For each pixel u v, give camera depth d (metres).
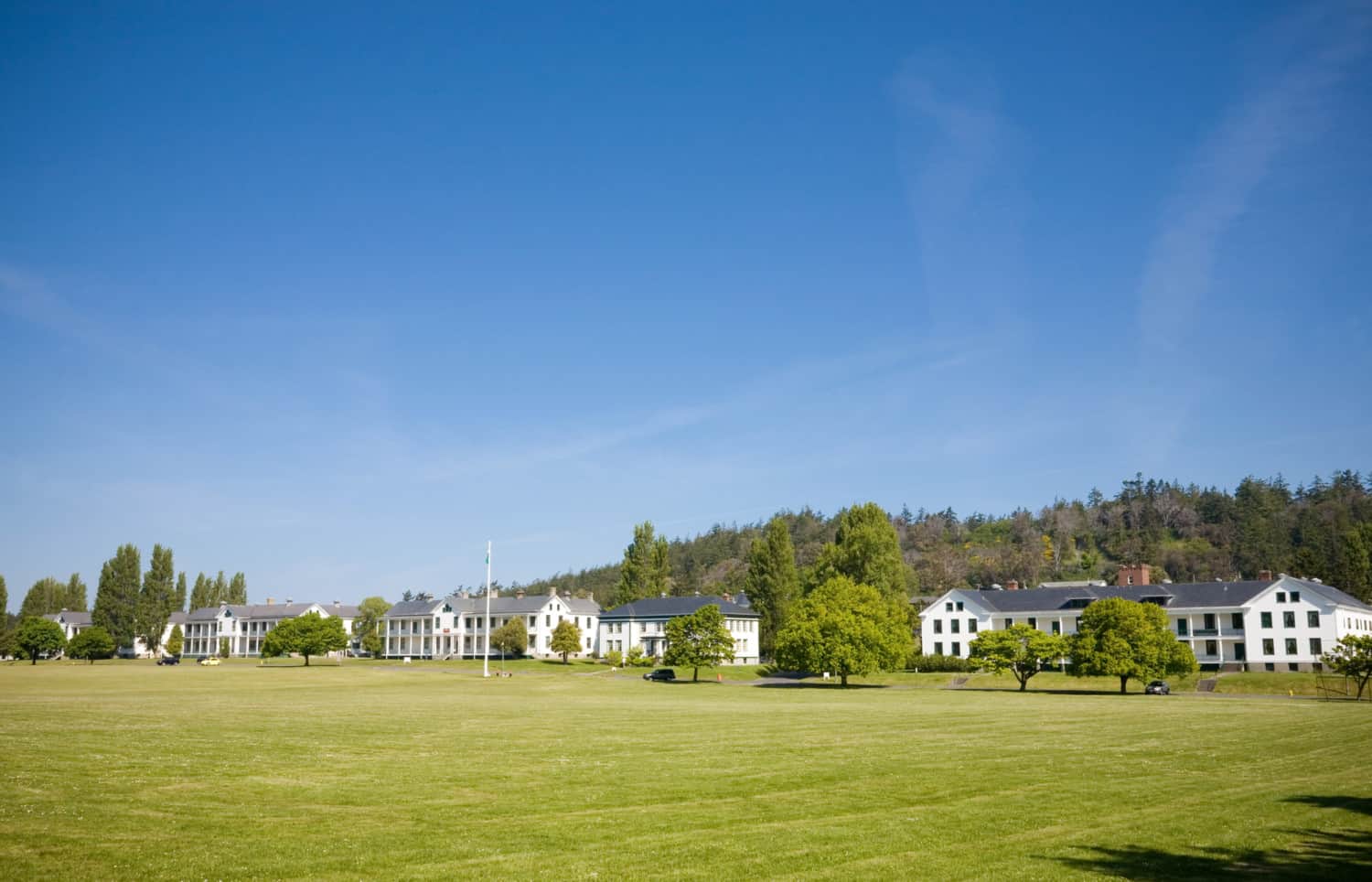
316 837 21.94
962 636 145.88
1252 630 128.50
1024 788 29.59
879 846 21.30
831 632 116.19
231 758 35.97
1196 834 22.80
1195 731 49.94
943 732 48.84
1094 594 139.75
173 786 28.97
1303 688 102.31
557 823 23.80
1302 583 126.81
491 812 25.23
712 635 128.12
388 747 40.28
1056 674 125.94
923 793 28.48
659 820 24.19
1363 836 22.58
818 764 35.09
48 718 54.41
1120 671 99.06
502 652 187.38
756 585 164.88
